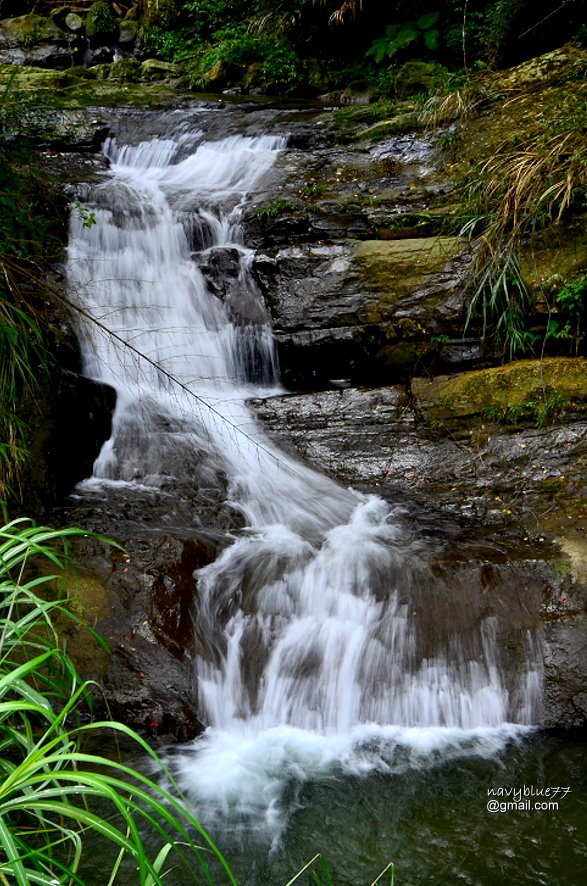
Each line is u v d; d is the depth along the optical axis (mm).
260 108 10219
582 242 5930
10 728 2246
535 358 5961
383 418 5816
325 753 3740
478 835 3139
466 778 3521
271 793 3414
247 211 7086
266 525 4996
